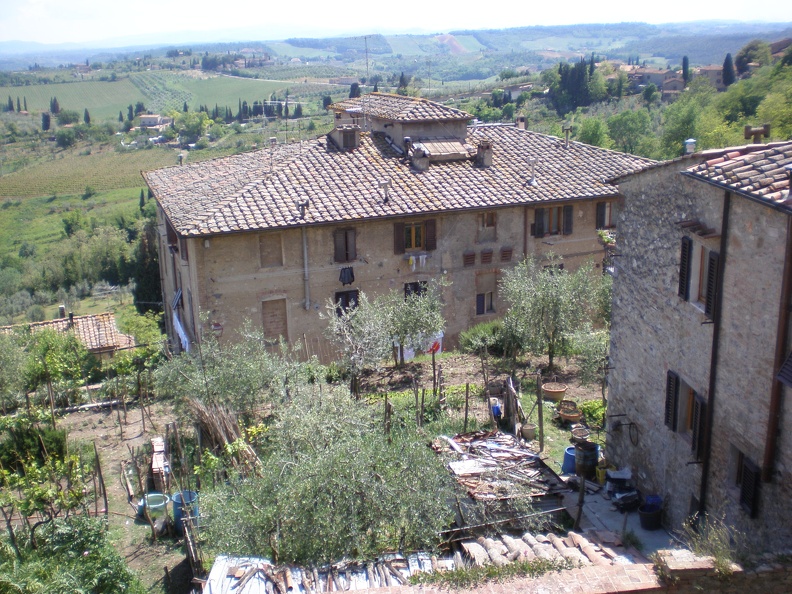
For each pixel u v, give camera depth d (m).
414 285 27.41
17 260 88.38
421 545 11.19
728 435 11.73
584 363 20.36
